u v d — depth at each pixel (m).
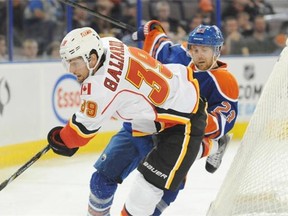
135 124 6.11
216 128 6.31
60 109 11.42
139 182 5.84
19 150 10.69
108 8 12.87
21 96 10.77
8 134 10.52
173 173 5.80
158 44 6.82
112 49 5.46
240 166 5.88
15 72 10.70
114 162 6.28
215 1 13.77
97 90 5.35
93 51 5.33
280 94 5.56
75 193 8.73
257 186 5.57
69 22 12.47
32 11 12.02
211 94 6.45
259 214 5.55
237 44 13.97
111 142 6.38
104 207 6.36
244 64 13.59
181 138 5.81
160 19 13.34
